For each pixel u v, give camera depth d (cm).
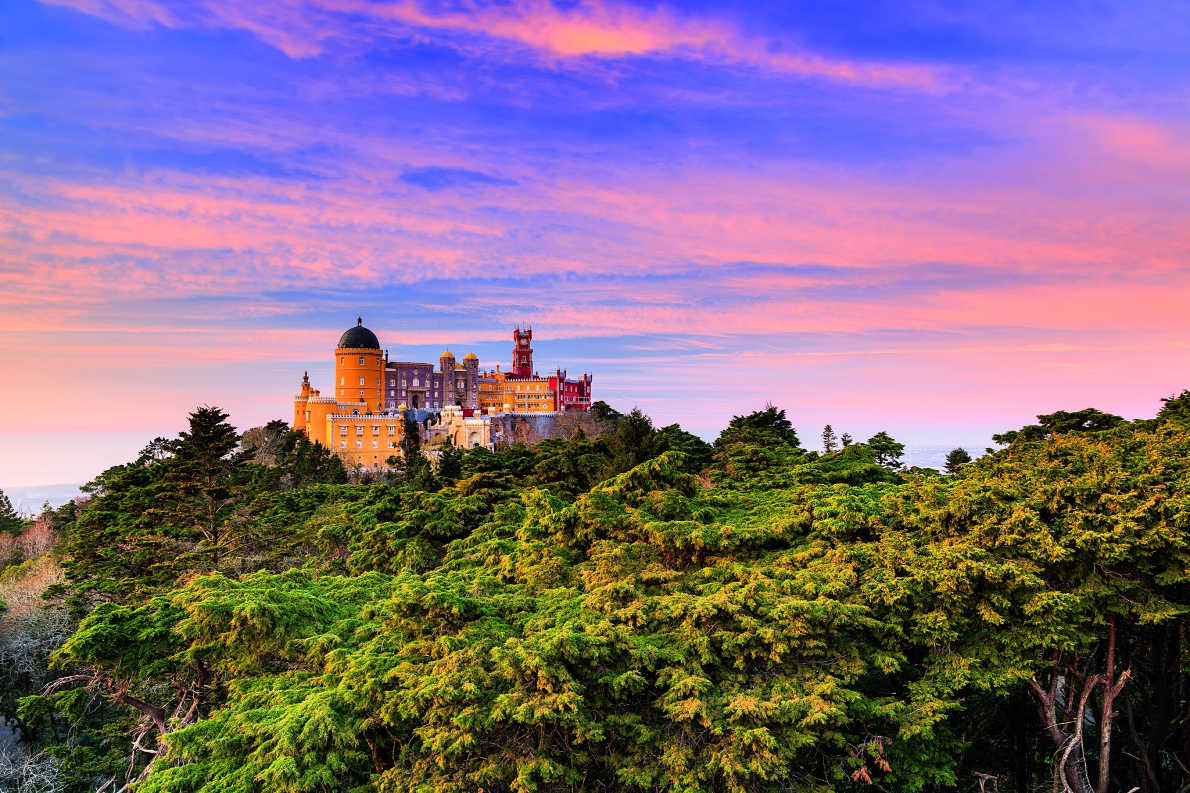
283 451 12781
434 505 3859
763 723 1800
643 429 5369
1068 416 4709
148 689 3250
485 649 1986
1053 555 2245
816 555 2553
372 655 2056
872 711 2002
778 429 7188
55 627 4312
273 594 2467
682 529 2606
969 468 3988
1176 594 2539
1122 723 3092
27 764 3344
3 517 9362
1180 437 3222
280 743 1709
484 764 1817
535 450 6506
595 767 2000
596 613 2153
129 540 4697
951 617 2203
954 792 2656
